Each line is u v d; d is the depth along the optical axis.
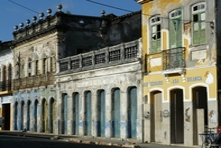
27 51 45.19
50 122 40.16
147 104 28.09
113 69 31.48
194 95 25.00
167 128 26.41
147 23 28.36
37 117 42.69
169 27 26.69
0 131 46.06
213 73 23.53
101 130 33.12
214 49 23.61
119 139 30.61
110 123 31.67
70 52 39.38
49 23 40.66
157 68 27.36
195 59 24.77
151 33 28.08
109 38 40.44
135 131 29.55
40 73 42.25
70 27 39.38
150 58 27.98
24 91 45.41
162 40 27.08
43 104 41.75
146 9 28.48
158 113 27.70
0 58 52.50
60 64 38.44
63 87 37.94
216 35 23.67
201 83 24.23
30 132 42.78
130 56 29.86
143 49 28.55
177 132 26.59
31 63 44.25
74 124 36.47
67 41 39.31
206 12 24.25
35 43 43.44
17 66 47.34
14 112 47.81
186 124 25.12
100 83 32.97
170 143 26.23
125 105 30.17
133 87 29.89
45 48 41.28
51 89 39.88
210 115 23.56
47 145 24.02
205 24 24.31
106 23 40.72
